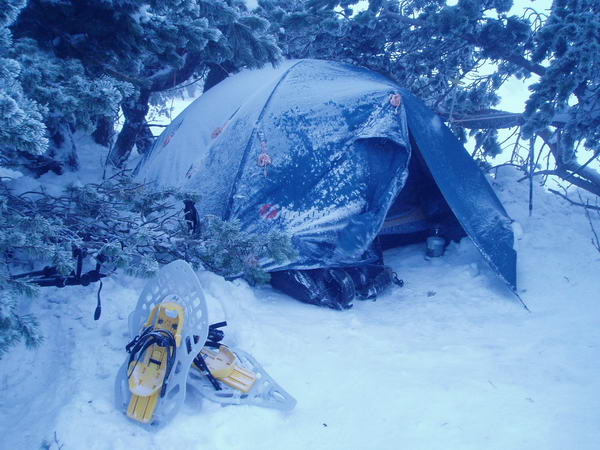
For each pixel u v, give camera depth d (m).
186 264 3.66
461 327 5.37
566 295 5.96
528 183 8.80
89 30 5.05
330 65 7.64
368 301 6.29
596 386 3.93
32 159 7.70
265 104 6.49
